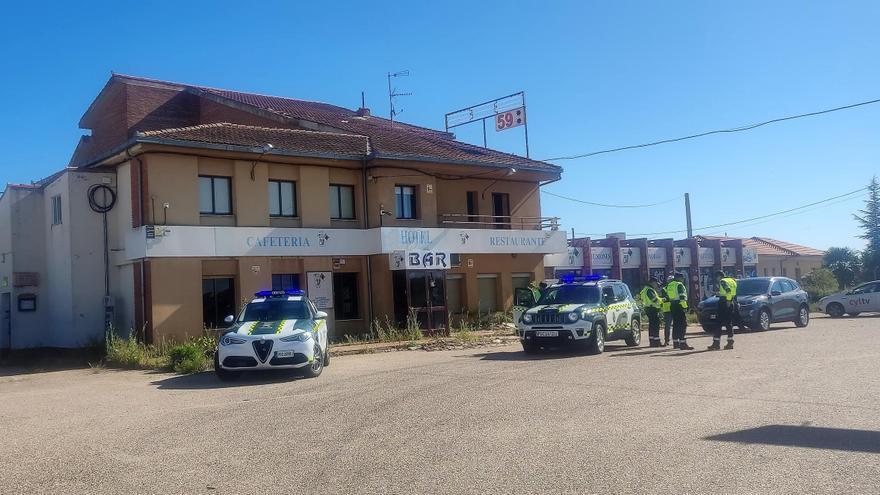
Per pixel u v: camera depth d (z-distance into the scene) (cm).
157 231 2088
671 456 707
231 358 1440
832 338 1920
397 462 720
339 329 2516
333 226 2558
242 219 2306
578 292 1872
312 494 621
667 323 1881
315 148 2459
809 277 4566
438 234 2691
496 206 3097
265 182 2372
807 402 970
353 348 2108
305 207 2467
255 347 1441
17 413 1138
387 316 2536
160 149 2125
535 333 1736
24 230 2456
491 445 779
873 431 791
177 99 3044
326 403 1113
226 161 2302
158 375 1648
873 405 937
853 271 5272
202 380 1517
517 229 3080
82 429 967
